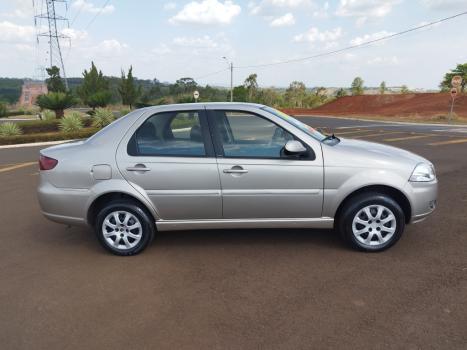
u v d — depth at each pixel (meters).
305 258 4.17
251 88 77.31
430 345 2.72
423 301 3.28
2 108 32.91
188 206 4.24
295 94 79.56
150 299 3.46
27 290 3.68
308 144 4.16
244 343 2.81
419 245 4.43
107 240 4.38
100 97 30.83
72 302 3.45
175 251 4.47
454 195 6.49
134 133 4.28
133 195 4.21
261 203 4.20
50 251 4.61
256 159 4.14
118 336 2.94
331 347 2.73
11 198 7.13
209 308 3.28
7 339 2.94
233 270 3.96
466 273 3.75
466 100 45.62
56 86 52.69
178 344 2.82
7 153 14.48
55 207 4.37
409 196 4.14
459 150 11.95
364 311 3.16
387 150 4.45
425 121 31.09
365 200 4.16
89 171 4.24
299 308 3.23
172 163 4.17
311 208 4.21
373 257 4.15
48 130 22.50
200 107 4.30
